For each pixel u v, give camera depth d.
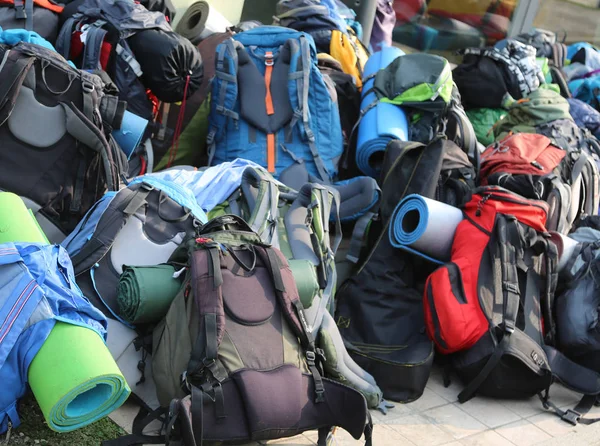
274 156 4.03
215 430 2.43
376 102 4.44
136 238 2.92
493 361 3.21
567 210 4.04
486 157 4.35
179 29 4.90
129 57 3.72
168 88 3.79
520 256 3.45
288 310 2.64
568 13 7.68
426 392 3.39
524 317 3.48
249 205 3.34
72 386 2.18
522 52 5.43
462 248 3.49
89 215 2.96
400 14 6.82
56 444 2.43
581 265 3.73
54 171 2.99
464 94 5.41
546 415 3.38
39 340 2.25
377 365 3.25
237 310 2.57
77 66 3.81
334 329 3.07
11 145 2.92
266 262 2.71
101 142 3.00
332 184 4.04
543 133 4.87
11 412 2.30
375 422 3.05
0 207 2.59
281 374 2.53
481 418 3.25
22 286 2.27
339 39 5.00
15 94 2.83
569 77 6.59
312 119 4.13
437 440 3.00
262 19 5.98
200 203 3.34
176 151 4.21
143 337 2.79
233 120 4.07
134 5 3.82
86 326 2.34
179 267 2.79
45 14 3.77
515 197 3.59
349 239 4.06
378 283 3.51
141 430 2.60
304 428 2.59
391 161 3.89
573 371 3.47
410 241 3.52
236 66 4.04
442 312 3.28
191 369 2.47
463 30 7.19
